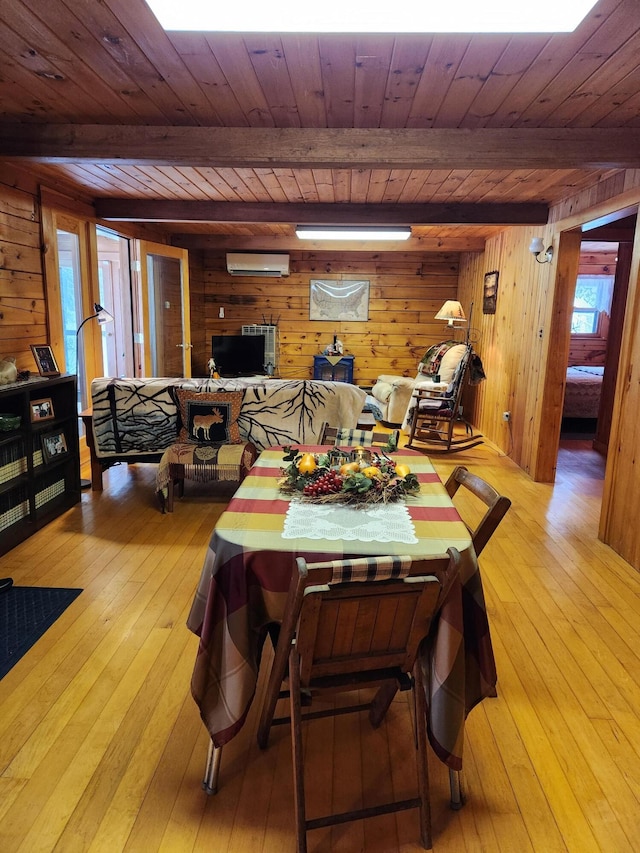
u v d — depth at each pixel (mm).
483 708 1891
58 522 3410
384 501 1806
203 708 1486
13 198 3514
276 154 2736
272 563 1466
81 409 4688
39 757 1624
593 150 2678
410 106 2416
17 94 2355
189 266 7336
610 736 1774
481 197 4211
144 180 3889
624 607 2553
